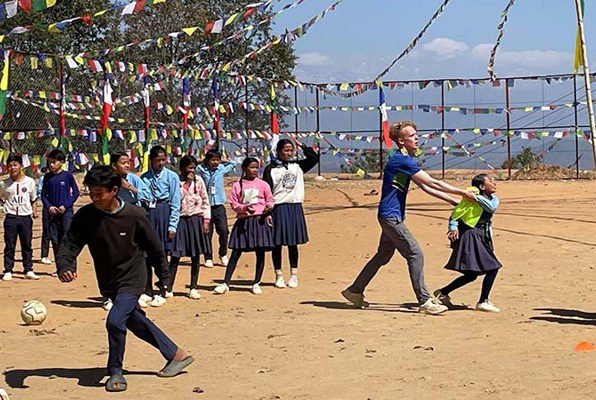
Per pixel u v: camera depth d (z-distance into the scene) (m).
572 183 27.20
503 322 8.77
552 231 16.14
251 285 11.65
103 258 6.55
